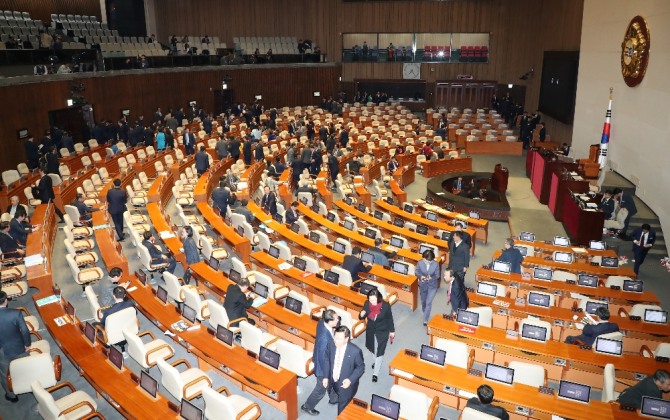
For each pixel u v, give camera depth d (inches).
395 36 1692.9
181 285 458.0
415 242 614.9
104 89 1021.2
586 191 718.5
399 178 906.1
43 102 856.9
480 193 837.8
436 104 1680.6
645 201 700.7
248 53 1557.6
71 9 1294.3
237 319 380.5
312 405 332.5
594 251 560.4
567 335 411.2
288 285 502.3
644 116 709.9
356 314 447.8
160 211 645.3
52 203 646.5
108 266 488.4
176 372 305.7
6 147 780.0
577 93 1009.5
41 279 452.4
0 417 330.3
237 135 1153.4
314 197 813.2
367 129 1317.7
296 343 411.5
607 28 864.3
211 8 1619.1
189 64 1280.8
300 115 1393.9
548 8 1368.1
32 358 316.8
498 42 1604.3
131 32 1520.7
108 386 313.9
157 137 963.3
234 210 650.2
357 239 587.8
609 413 287.6
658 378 285.4
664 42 653.3
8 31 988.6
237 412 299.4
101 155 922.7
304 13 1663.4
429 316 458.9
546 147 1160.2
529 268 526.6
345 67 1699.1
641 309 413.4
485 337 367.6
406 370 324.5
